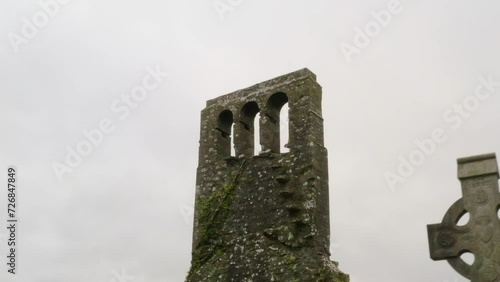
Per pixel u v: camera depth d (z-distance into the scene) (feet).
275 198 59.00
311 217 56.03
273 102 65.16
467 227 40.24
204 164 65.87
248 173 62.23
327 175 60.13
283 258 55.88
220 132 67.46
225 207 62.13
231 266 58.80
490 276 38.60
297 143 59.98
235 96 67.05
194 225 63.41
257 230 58.90
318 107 62.54
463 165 41.45
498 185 40.04
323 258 54.39
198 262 61.11
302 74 62.69
